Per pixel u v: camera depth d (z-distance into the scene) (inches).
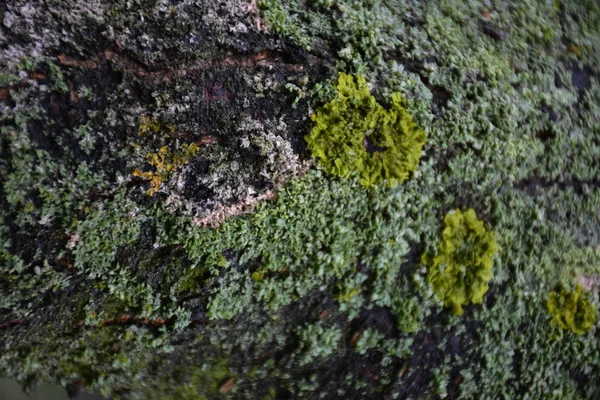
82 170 6.8
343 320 7.7
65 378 7.4
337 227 7.4
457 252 7.8
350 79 7.3
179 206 7.1
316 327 7.6
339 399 7.8
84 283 7.1
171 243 7.1
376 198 7.5
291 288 7.5
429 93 7.6
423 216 7.6
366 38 7.5
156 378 7.6
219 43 7.0
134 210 7.0
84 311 7.2
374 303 7.7
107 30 6.8
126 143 6.9
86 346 7.3
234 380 7.7
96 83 6.8
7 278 6.9
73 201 6.8
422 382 7.9
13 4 6.6
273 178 7.2
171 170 7.0
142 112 6.9
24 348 7.2
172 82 6.9
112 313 7.2
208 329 7.4
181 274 7.3
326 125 7.2
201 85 7.0
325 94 7.3
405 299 7.7
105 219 7.0
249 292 7.4
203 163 7.1
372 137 7.4
